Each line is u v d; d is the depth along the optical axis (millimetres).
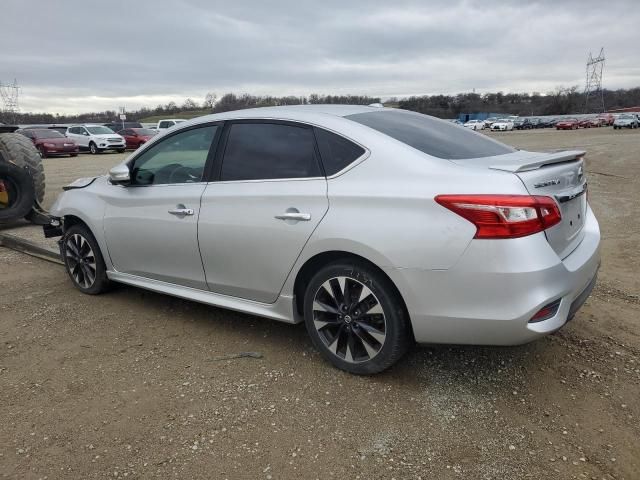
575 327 4074
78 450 2715
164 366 3553
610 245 6762
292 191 3340
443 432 2795
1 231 7734
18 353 3787
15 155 8727
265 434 2807
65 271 5734
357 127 3305
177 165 4051
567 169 3205
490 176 2822
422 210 2889
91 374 3469
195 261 3908
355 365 3297
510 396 3111
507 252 2719
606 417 2912
